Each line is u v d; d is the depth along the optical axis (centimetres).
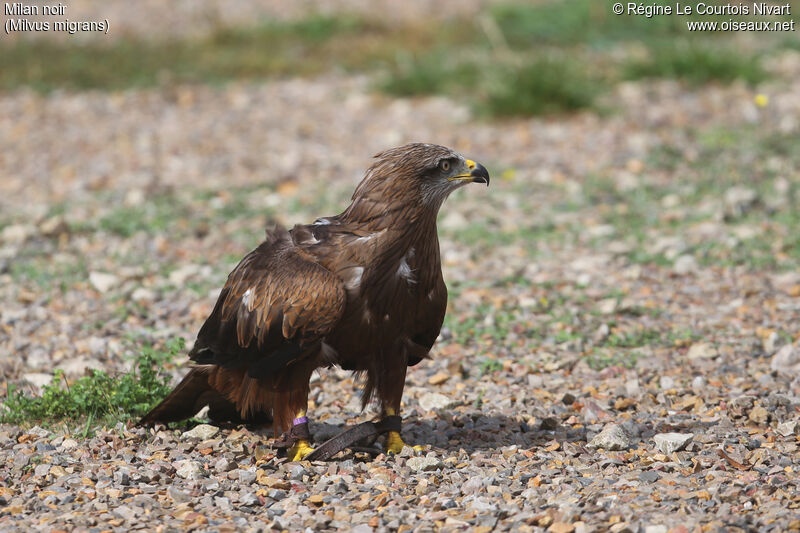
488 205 1681
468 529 679
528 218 1609
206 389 893
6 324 1235
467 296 1301
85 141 2191
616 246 1452
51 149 2141
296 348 798
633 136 1967
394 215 795
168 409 899
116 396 941
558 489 751
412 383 1055
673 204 1612
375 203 802
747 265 1359
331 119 2297
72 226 1620
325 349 809
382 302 798
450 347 1144
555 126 2098
